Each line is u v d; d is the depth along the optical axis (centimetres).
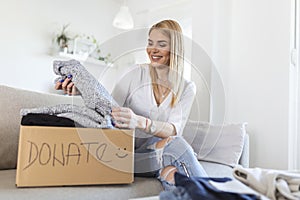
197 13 215
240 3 209
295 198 58
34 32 323
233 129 163
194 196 49
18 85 310
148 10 350
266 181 62
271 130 183
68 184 86
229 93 207
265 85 188
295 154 176
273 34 187
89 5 371
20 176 82
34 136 84
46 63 332
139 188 96
